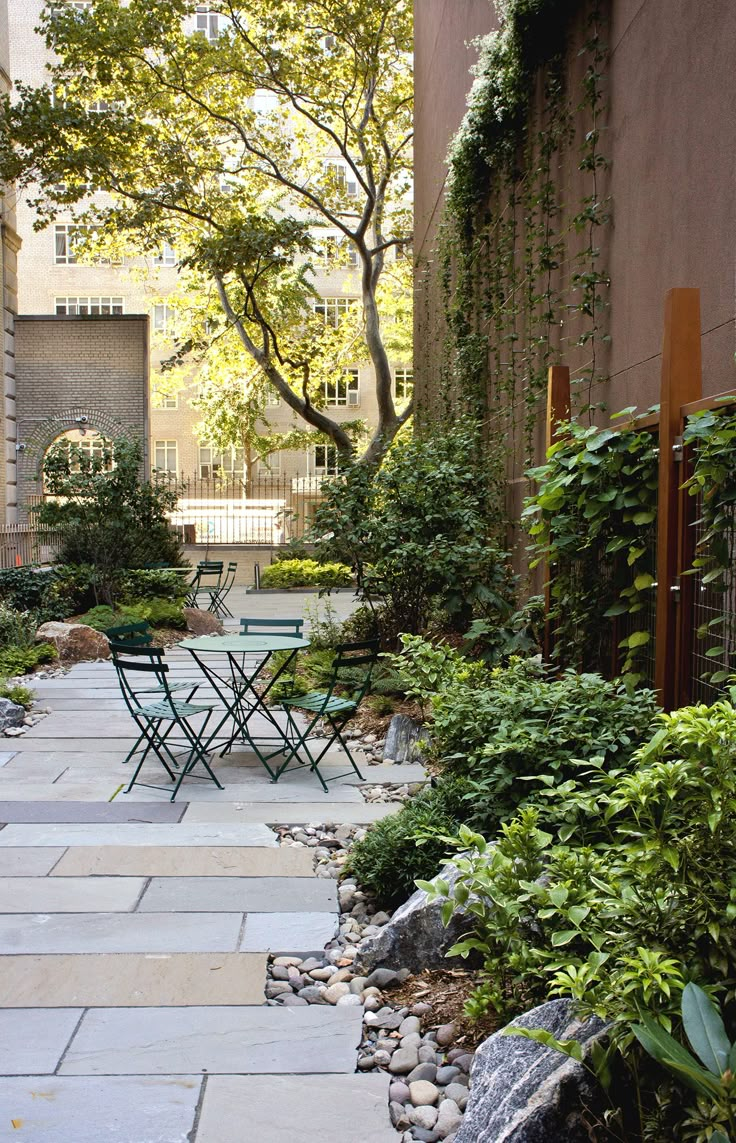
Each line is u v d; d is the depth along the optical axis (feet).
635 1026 6.15
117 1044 9.38
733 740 7.16
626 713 12.76
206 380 102.78
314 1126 8.12
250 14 66.23
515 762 12.53
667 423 13.76
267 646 20.10
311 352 78.54
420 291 58.03
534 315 27.02
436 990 10.52
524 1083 7.21
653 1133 6.64
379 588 28.76
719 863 7.17
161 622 42.34
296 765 20.34
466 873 9.24
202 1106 8.37
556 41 23.85
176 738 22.59
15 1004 10.16
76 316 71.31
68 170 61.77
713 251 14.49
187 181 65.98
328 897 13.21
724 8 13.89
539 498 17.34
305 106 77.36
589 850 9.02
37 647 34.06
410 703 25.21
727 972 7.00
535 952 8.13
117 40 60.23
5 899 12.96
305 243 64.85
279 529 99.96
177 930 12.07
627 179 18.85
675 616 13.82
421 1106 8.34
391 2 63.98
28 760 20.54
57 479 45.68
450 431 32.76
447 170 43.29
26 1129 7.98
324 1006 10.25
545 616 20.38
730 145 13.79
